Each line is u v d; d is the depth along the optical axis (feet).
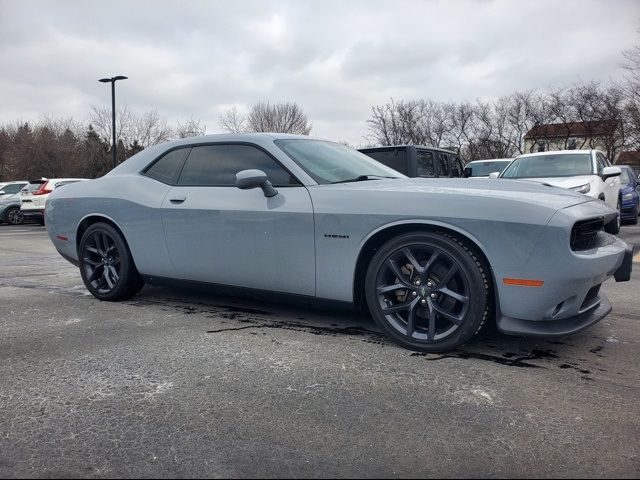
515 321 9.25
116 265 14.53
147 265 13.61
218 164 12.73
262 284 11.70
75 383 8.77
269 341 10.86
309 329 11.68
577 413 7.51
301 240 10.89
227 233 11.92
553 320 9.26
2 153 145.28
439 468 6.19
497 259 9.04
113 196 14.07
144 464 6.35
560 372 9.05
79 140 141.18
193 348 10.46
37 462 6.41
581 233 9.27
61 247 15.61
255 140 12.30
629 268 10.40
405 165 28.35
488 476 6.02
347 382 8.67
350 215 10.28
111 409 7.80
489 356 9.82
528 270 8.84
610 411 7.57
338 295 10.73
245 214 11.60
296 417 7.47
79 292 16.30
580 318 9.63
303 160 11.85
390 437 6.89
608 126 112.16
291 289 11.31
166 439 6.91
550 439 6.80
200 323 12.29
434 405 7.80
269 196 11.33
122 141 137.49
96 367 9.48
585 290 9.10
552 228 8.69
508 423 7.23
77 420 7.47
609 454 6.43
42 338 11.27
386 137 147.95
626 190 39.29
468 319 9.38
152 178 13.79
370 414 7.54
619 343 10.59
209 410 7.72
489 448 6.60
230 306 13.91
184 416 7.54
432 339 9.81
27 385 8.72
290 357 9.88
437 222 9.46
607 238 10.45
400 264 10.15
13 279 18.94
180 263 12.91
